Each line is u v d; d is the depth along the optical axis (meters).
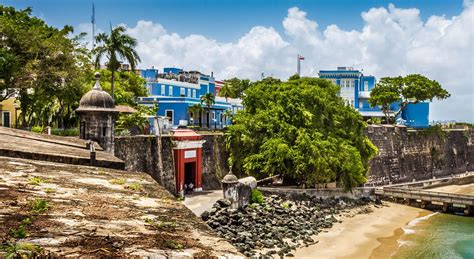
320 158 38.78
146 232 4.78
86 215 5.34
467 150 78.19
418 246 30.02
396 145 62.16
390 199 45.97
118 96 49.84
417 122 84.69
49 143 16.12
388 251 28.55
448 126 81.50
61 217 5.11
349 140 44.34
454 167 73.94
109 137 25.64
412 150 65.25
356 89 80.81
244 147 42.91
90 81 46.69
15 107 50.59
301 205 37.25
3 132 17.11
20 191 6.44
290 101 42.25
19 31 36.47
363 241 30.56
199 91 78.31
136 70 71.62
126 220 5.30
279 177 42.75
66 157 11.52
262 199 35.12
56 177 8.29
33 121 45.34
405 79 71.06
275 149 39.31
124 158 34.28
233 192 31.91
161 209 6.21
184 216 5.87
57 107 45.06
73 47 40.25
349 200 42.47
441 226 36.47
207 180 42.78
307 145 39.12
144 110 51.91
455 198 41.47
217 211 30.44
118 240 4.35
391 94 69.94
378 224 36.06
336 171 41.59
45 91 38.28
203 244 4.52
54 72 36.84
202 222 5.61
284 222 31.62
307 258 25.69
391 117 77.94
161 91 68.25
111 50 44.75
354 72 80.69
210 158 43.44
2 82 36.78
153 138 37.06
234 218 29.80
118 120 42.91
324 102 43.25
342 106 46.34
